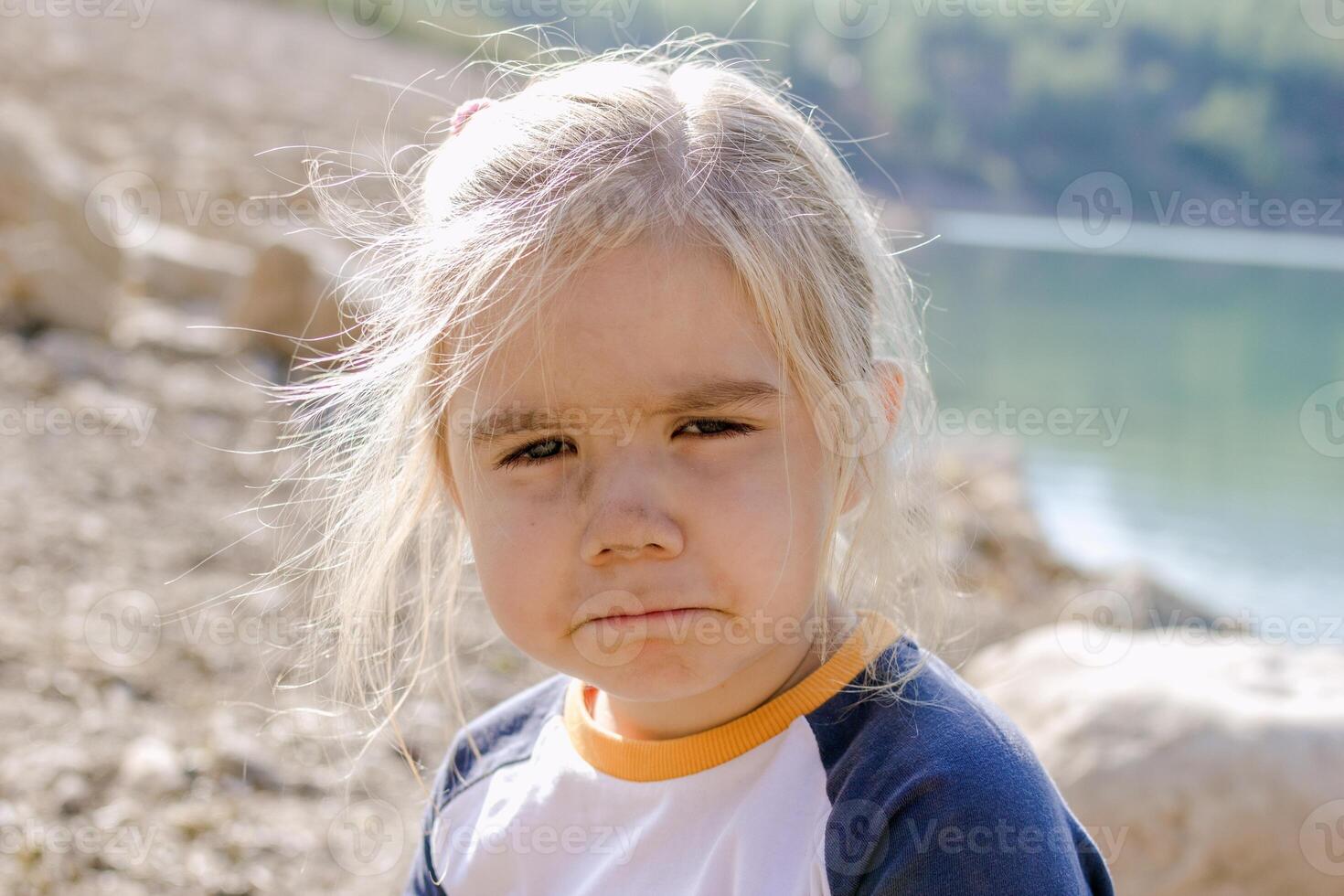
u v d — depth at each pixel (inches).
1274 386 484.1
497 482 47.8
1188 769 98.8
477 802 58.0
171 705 131.6
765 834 46.6
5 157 258.2
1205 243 1379.2
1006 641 197.6
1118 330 626.8
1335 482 340.2
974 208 1592.0
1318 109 1707.7
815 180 51.4
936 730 46.0
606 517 44.8
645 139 48.3
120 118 446.6
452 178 52.8
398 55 877.8
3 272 251.9
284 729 128.0
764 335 46.6
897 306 58.5
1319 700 104.7
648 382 45.0
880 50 1633.9
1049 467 342.6
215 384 245.1
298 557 67.6
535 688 62.2
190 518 185.2
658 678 46.0
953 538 228.2
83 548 168.7
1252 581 257.9
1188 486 330.3
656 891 48.9
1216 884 96.5
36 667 134.4
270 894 103.7
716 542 45.3
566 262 45.8
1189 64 1727.4
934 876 43.0
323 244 272.7
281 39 819.4
